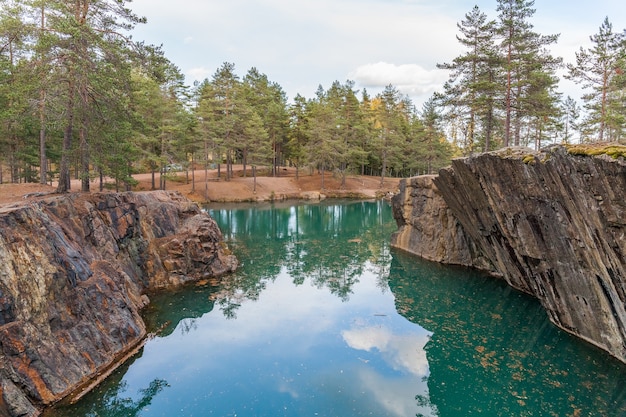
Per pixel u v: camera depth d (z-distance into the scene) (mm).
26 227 12141
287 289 21297
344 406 10992
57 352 11297
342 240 34719
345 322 16938
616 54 29219
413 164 69938
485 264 24438
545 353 13703
